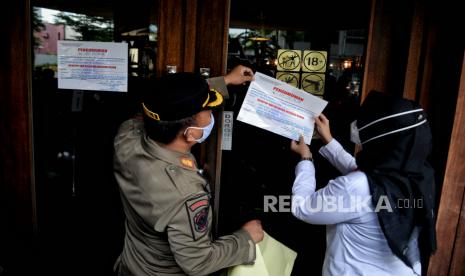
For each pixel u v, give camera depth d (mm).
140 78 2367
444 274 2406
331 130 2537
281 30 2459
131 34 2330
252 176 2715
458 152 2232
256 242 1497
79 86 2393
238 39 2449
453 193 2287
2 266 2488
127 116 2469
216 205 2434
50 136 2588
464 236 2359
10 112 2357
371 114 1464
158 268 1455
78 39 2346
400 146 1402
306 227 2725
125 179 1448
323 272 1664
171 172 1345
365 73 2402
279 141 2705
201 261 1318
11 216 2475
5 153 2406
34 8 2312
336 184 1484
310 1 2393
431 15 2246
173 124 1340
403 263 1521
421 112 1413
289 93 1919
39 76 2389
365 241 1503
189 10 2240
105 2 2295
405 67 2320
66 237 2729
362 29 2443
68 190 2752
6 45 2277
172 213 1302
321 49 2488
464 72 2121
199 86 1358
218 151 2365
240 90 2400
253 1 2408
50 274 2547
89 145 2682
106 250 2740
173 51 2295
